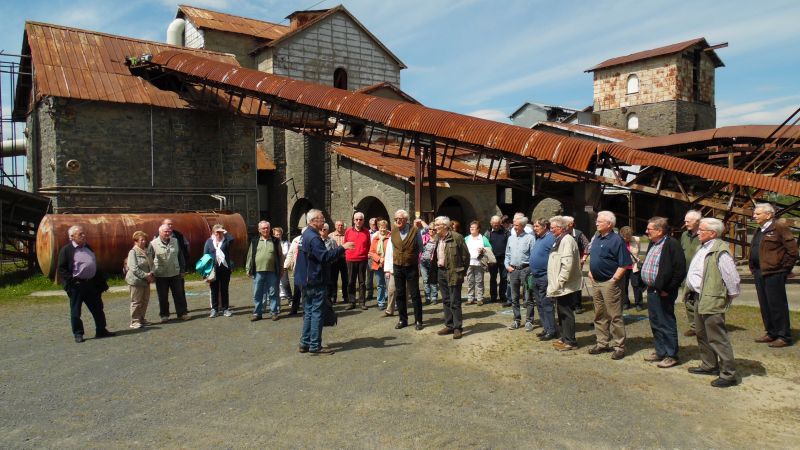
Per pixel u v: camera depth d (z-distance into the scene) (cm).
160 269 1034
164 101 2203
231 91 2061
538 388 643
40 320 1088
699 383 650
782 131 1673
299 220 2919
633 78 4044
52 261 1541
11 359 805
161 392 654
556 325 940
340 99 1775
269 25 3494
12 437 533
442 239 902
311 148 2738
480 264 1182
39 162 2250
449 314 904
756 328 895
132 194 2130
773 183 1302
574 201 1560
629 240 1090
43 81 1998
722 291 638
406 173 2145
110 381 698
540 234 893
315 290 802
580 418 556
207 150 2306
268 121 2073
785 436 511
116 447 507
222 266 1093
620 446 494
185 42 3316
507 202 2872
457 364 744
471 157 2631
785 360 727
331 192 2580
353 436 522
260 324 1020
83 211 2030
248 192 2359
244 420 565
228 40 3180
